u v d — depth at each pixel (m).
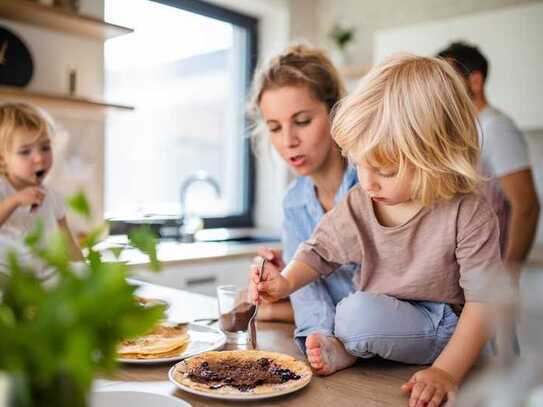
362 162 1.07
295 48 1.60
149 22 3.34
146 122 3.40
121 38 3.19
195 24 3.61
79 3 2.71
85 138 2.79
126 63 3.24
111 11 3.11
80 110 2.73
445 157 1.05
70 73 2.66
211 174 3.84
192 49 3.61
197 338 1.18
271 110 1.45
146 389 0.89
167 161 3.54
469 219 1.08
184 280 2.66
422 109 1.04
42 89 2.64
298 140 1.43
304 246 1.28
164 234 3.29
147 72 3.36
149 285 1.87
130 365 1.02
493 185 2.06
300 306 1.26
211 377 0.89
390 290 1.15
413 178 1.05
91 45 2.81
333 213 1.24
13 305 0.40
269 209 3.97
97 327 0.38
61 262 0.41
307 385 0.93
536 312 0.43
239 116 3.96
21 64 2.54
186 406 0.73
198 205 3.72
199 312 1.44
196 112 3.71
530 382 0.40
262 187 4.00
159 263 0.50
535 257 2.78
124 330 0.39
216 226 3.79
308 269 1.24
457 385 0.89
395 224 1.15
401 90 1.07
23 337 0.35
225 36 3.82
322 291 1.29
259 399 0.84
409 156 1.03
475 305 1.01
